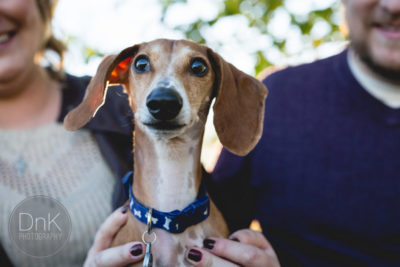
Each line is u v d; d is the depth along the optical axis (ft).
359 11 1.37
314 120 1.53
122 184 1.48
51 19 1.71
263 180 1.60
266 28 3.10
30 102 1.56
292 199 1.52
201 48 1.33
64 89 1.67
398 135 1.42
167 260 1.19
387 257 1.41
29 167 1.47
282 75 1.67
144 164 1.26
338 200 1.45
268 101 1.64
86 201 1.49
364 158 1.44
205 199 1.27
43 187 1.46
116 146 1.60
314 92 1.57
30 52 1.51
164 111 1.13
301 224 1.52
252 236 1.31
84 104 1.30
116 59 1.29
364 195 1.42
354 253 1.43
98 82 1.28
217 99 1.28
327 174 1.48
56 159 1.51
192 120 1.21
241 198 1.72
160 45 1.28
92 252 1.29
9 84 1.47
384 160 1.42
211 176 1.71
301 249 1.53
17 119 1.55
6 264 1.37
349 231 1.44
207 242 1.22
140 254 1.15
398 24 1.30
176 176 1.25
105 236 1.28
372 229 1.41
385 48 1.34
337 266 1.45
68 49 1.82
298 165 1.52
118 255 1.16
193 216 1.22
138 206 1.23
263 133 1.60
